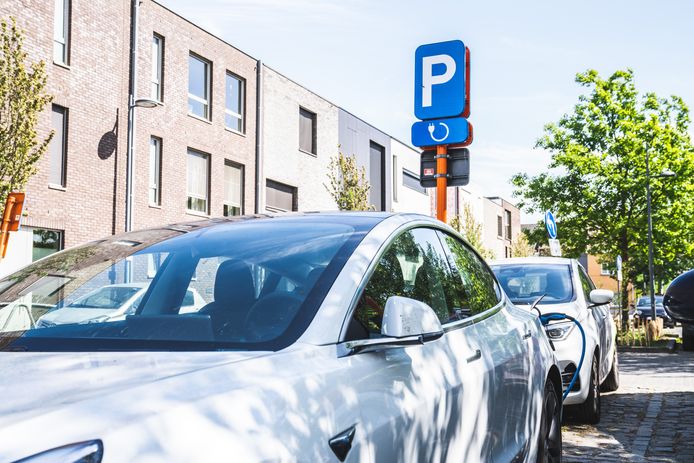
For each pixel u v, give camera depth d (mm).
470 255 4117
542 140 33875
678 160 32281
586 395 7148
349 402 2084
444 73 9438
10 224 12914
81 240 19844
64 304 2541
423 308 2443
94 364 1921
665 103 33094
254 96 27500
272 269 2572
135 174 21797
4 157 14680
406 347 2645
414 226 3340
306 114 30922
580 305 7879
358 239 2783
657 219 32750
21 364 1929
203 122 24828
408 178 41469
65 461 1367
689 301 3467
